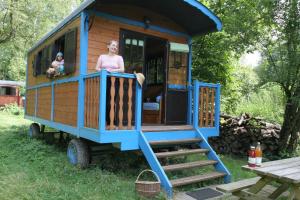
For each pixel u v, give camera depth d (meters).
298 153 7.67
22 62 26.52
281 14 6.99
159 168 4.85
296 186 3.82
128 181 5.13
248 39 7.38
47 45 8.43
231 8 8.32
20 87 21.64
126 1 6.39
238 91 10.09
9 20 18.94
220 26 6.67
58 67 7.16
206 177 5.15
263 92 10.63
